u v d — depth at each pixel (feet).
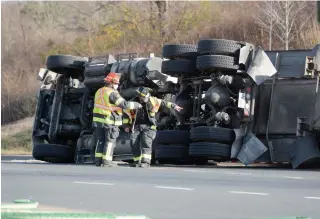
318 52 85.05
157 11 194.70
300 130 82.48
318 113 83.15
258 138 86.94
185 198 43.04
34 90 212.23
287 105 85.92
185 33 184.75
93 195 44.96
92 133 95.30
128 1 204.85
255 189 49.29
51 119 99.50
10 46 238.89
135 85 92.89
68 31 230.68
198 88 90.63
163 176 62.44
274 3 157.48
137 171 70.03
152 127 80.84
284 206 38.83
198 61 86.38
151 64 90.89
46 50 231.09
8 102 209.15
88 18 225.97
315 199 42.52
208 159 90.79
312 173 68.44
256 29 161.58
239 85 86.48
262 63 84.94
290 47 152.97
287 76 86.74
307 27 153.07
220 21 173.37
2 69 229.66
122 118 80.94
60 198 43.19
